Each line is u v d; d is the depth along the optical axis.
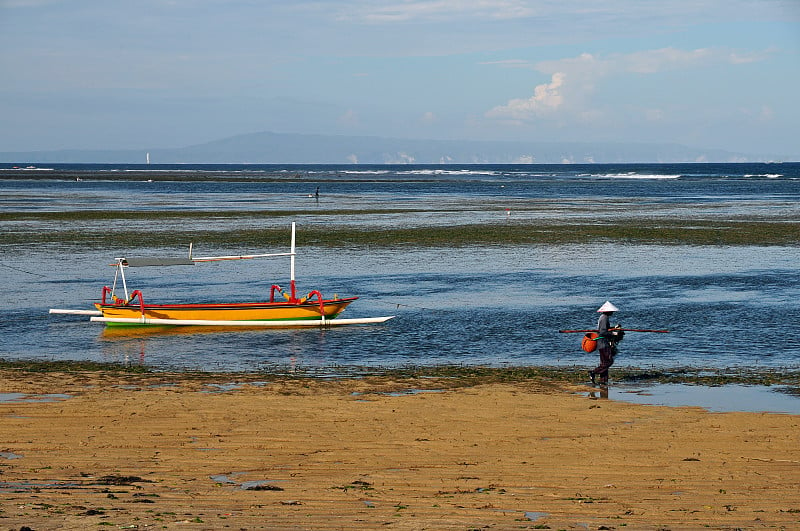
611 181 185.88
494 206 89.12
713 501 11.00
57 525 9.34
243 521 9.78
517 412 16.25
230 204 91.62
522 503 10.80
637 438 14.41
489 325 26.73
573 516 10.24
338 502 10.75
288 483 11.74
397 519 9.98
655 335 25.03
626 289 34.06
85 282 36.06
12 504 10.32
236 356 22.52
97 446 13.73
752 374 20.12
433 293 33.25
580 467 12.65
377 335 25.34
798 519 10.20
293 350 23.28
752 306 29.86
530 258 44.50
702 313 28.56
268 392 18.03
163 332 26.00
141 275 38.34
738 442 14.14
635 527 9.83
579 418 15.80
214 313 26.72
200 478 12.02
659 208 85.19
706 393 18.25
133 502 10.58
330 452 13.47
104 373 20.17
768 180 186.12
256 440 14.16
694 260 43.50
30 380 19.14
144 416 15.73
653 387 18.81
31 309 29.66
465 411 16.30
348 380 19.39
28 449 13.52
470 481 11.88
